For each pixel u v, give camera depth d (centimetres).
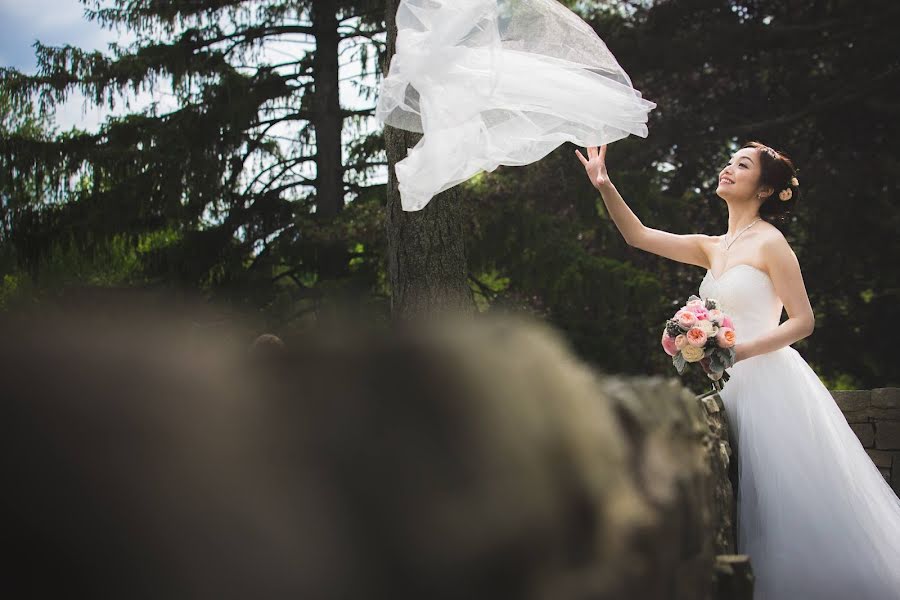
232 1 1385
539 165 1300
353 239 1249
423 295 536
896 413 534
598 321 1282
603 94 343
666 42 1389
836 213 1411
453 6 333
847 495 344
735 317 387
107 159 1330
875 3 1359
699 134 1438
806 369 374
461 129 351
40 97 1388
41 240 1322
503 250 1212
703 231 1520
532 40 352
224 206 1412
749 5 1473
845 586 333
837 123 1459
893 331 1454
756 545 344
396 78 351
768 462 348
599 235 1375
